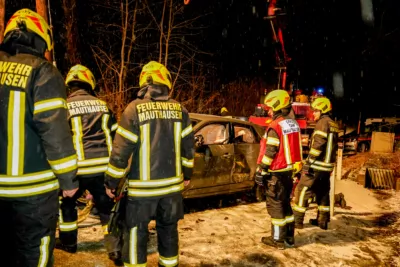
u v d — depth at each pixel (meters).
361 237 5.05
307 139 10.80
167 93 2.93
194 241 4.36
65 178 2.08
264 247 4.33
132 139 2.70
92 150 3.32
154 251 3.94
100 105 3.46
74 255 3.63
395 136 16.80
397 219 6.14
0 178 2.03
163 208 2.86
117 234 3.20
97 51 13.57
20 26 2.11
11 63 2.06
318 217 5.25
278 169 4.12
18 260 2.12
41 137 2.04
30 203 2.08
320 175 4.93
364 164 12.32
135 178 2.77
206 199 6.32
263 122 10.28
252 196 6.56
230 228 4.93
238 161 5.85
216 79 18.41
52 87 2.06
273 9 12.33
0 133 2.02
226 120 5.92
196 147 5.33
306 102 12.05
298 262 4.02
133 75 14.01
